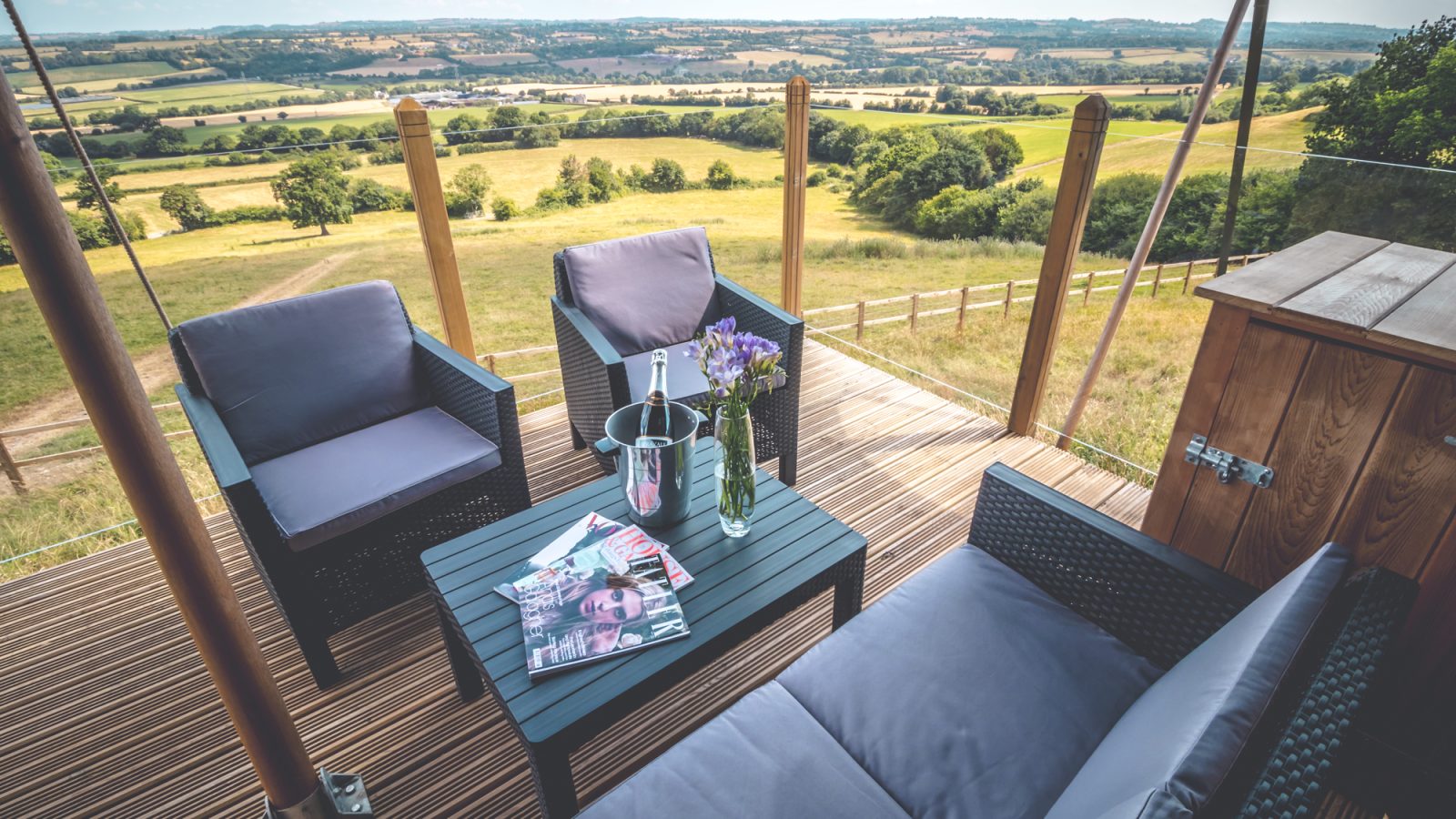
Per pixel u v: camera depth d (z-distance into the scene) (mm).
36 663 1944
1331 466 1402
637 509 1662
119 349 760
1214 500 1596
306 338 2135
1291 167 6520
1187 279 6852
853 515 2482
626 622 1401
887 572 2215
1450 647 1330
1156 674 1268
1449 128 5605
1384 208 5730
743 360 1470
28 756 1704
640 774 1127
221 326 2014
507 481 2152
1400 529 1345
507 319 13617
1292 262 1604
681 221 16609
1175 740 734
